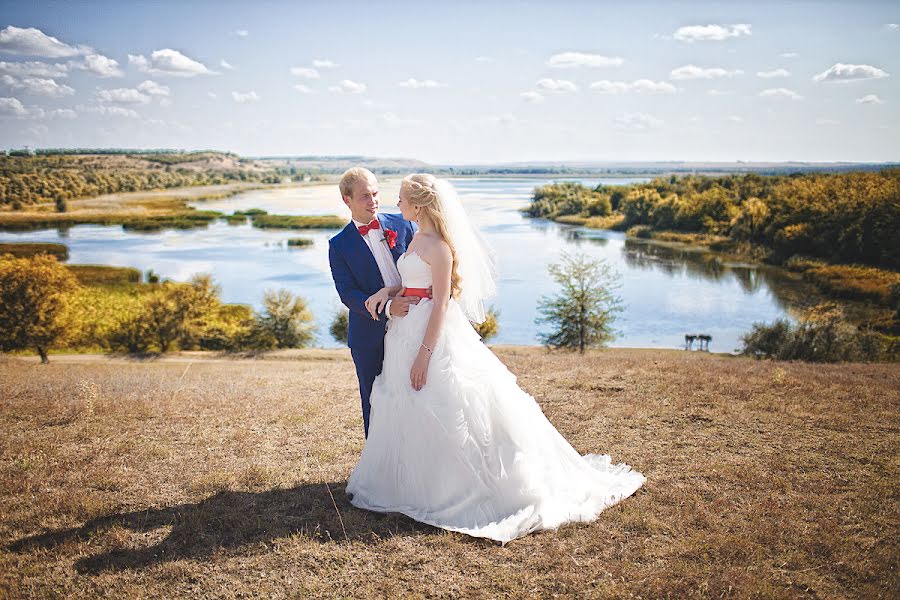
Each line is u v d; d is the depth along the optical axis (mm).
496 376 4125
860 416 6387
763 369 9781
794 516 3994
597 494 4277
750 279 65750
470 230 4156
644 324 44562
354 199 4262
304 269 71125
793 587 3203
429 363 4023
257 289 58656
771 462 5008
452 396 3980
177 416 6789
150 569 3512
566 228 120688
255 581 3389
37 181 132375
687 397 7199
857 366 12898
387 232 4359
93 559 3621
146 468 5121
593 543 3689
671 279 65125
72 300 40500
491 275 4320
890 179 80250
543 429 4297
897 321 43531
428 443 4016
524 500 3988
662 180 161250
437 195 4012
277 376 11016
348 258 4320
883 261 69750
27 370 16266
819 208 80875
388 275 4363
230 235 109562
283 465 5180
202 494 4551
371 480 4293
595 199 149625
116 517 4180
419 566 3496
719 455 5207
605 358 12828
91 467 5125
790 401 6977
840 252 74688
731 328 43406
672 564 3424
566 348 29016
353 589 3283
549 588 3248
